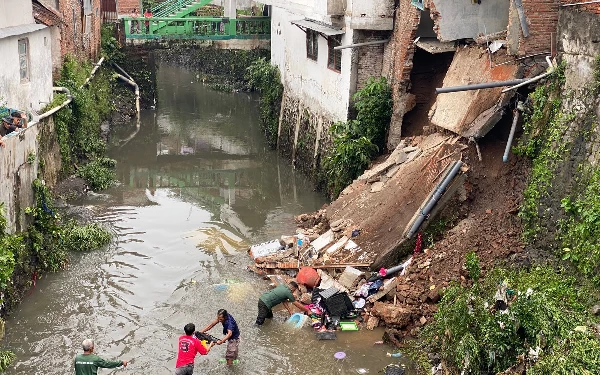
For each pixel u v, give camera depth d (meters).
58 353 12.05
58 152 20.25
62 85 22.38
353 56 19.11
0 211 12.28
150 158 26.30
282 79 27.69
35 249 14.68
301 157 24.38
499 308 10.53
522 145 13.59
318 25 21.06
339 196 17.36
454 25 15.77
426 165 15.13
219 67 41.53
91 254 16.38
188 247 16.98
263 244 16.20
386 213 15.06
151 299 14.16
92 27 29.08
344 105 19.84
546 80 13.06
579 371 8.36
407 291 12.73
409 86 17.97
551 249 11.91
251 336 12.55
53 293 14.32
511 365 9.59
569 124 12.16
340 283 13.79
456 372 10.11
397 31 18.03
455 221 14.05
